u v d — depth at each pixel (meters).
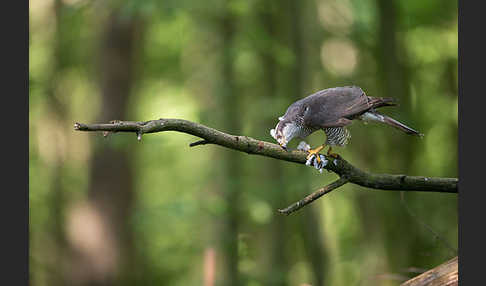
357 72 15.80
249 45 15.19
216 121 15.41
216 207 14.64
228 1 14.78
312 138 16.59
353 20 15.13
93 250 17.91
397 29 13.75
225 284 15.02
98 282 17.86
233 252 15.22
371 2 14.52
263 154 6.33
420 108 16.59
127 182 18.28
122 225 18.16
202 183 18.95
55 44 17.95
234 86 15.58
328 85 15.88
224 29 15.41
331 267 17.19
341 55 17.59
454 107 16.86
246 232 17.98
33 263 18.12
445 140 17.77
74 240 18.03
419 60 17.06
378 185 6.64
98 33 18.17
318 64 15.34
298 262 18.81
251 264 17.16
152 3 13.55
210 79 17.30
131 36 18.12
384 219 13.17
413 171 13.61
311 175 14.77
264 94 16.42
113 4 15.64
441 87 17.19
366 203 14.76
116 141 15.05
